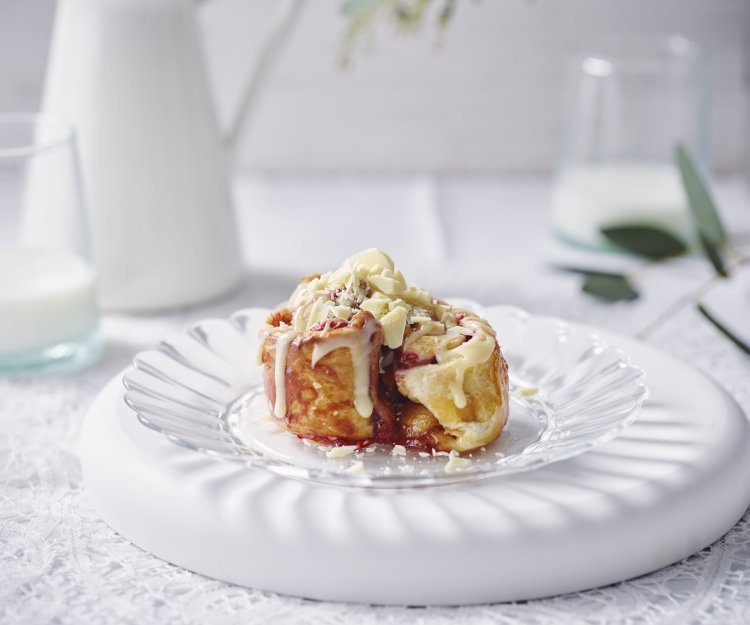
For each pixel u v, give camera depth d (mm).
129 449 531
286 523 485
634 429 546
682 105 861
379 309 536
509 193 1017
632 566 491
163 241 729
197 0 743
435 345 527
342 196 1003
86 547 515
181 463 522
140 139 716
